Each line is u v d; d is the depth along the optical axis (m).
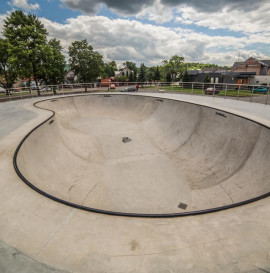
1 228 2.70
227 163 6.91
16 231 2.65
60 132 10.02
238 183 5.64
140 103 16.64
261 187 4.75
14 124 8.22
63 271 2.10
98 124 13.64
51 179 6.00
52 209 3.14
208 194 5.89
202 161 7.82
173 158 8.73
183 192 6.37
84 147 9.55
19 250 2.35
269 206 3.21
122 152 9.27
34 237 2.55
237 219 2.95
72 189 6.04
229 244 2.45
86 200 5.70
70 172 7.06
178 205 5.80
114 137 11.01
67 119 14.77
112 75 80.38
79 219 2.94
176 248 2.41
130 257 2.28
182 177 7.23
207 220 2.98
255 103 12.63
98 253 2.33
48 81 25.08
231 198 5.19
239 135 7.29
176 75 63.56
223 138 7.96
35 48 21.09
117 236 2.62
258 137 6.35
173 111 12.57
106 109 17.47
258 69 36.22
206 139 8.74
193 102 11.38
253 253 2.29
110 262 2.21
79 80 31.59
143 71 52.75
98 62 29.92
